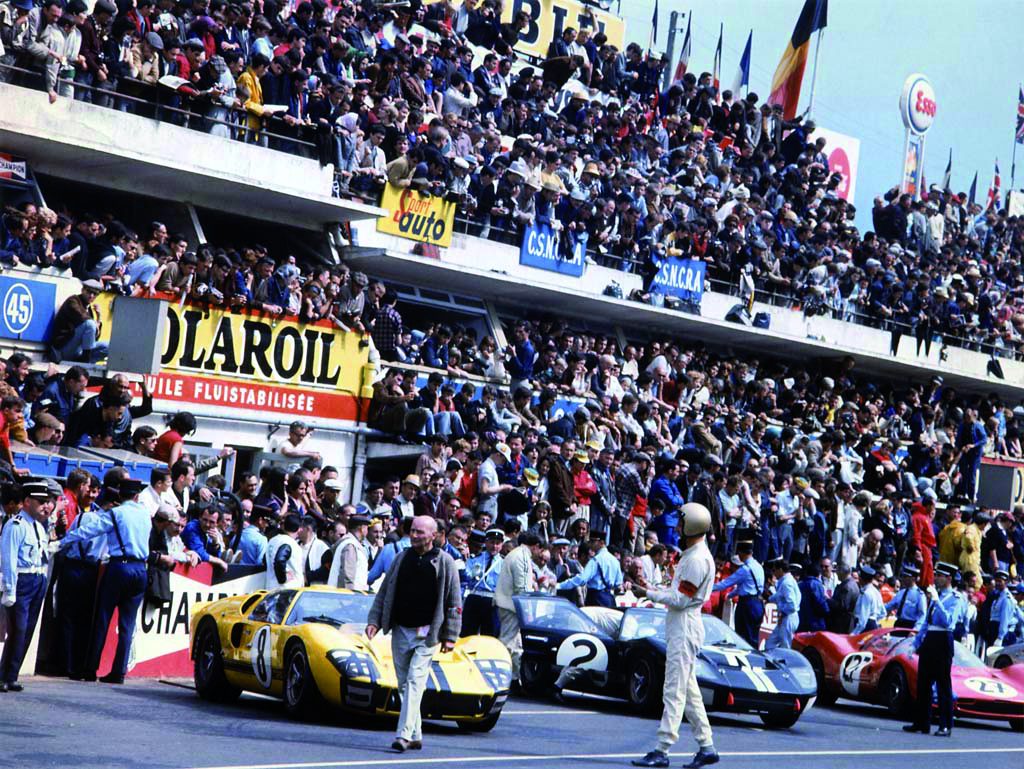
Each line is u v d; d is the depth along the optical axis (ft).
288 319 169.07
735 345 254.88
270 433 168.96
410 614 91.61
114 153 156.04
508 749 96.89
